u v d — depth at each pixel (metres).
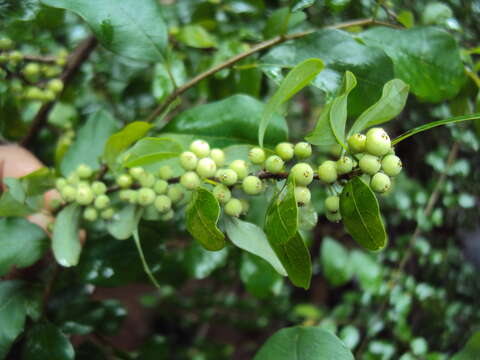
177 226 0.27
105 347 0.27
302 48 0.18
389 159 0.13
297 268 0.13
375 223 0.12
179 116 0.19
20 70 0.23
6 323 0.18
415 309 0.31
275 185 0.14
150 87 0.30
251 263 0.25
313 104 0.39
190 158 0.14
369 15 0.23
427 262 0.31
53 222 0.19
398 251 0.30
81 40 0.29
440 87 0.18
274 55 0.18
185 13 0.30
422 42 0.18
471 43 0.26
